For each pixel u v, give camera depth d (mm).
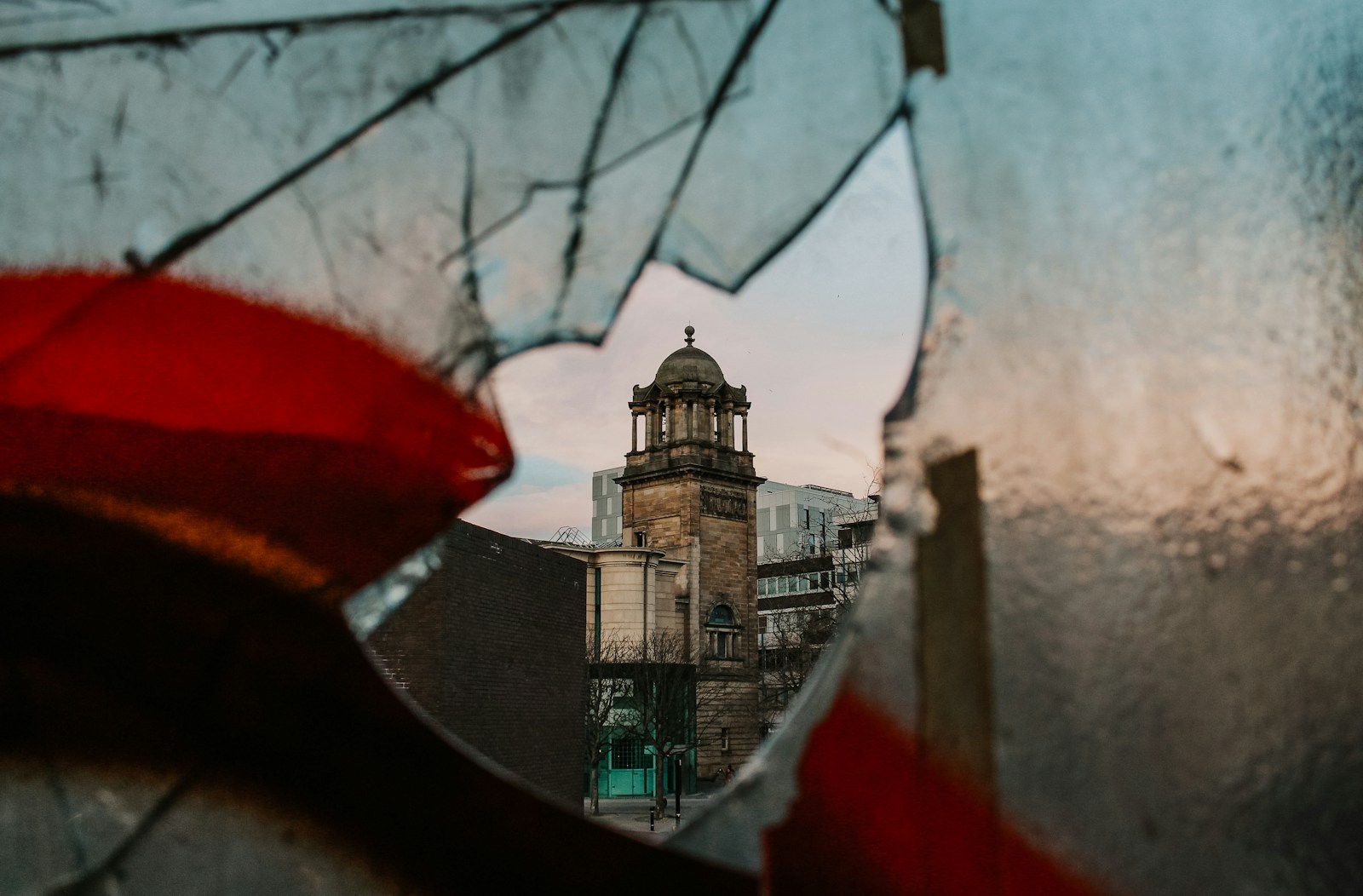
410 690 11984
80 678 1899
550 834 1872
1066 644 1735
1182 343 1828
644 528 44719
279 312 1964
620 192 2004
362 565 1954
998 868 1670
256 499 1939
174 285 1955
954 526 1794
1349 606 1729
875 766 1756
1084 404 1805
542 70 2027
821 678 1839
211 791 1884
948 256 1887
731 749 41688
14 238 1947
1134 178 1889
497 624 14367
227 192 1982
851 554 38969
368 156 2000
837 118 1983
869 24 2000
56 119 1986
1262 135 1914
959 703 1737
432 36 2029
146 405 1934
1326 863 1647
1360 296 1856
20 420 1912
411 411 1966
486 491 1993
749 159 1999
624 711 33469
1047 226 1871
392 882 1859
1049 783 1694
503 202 1996
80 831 1860
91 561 1916
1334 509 1771
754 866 1769
